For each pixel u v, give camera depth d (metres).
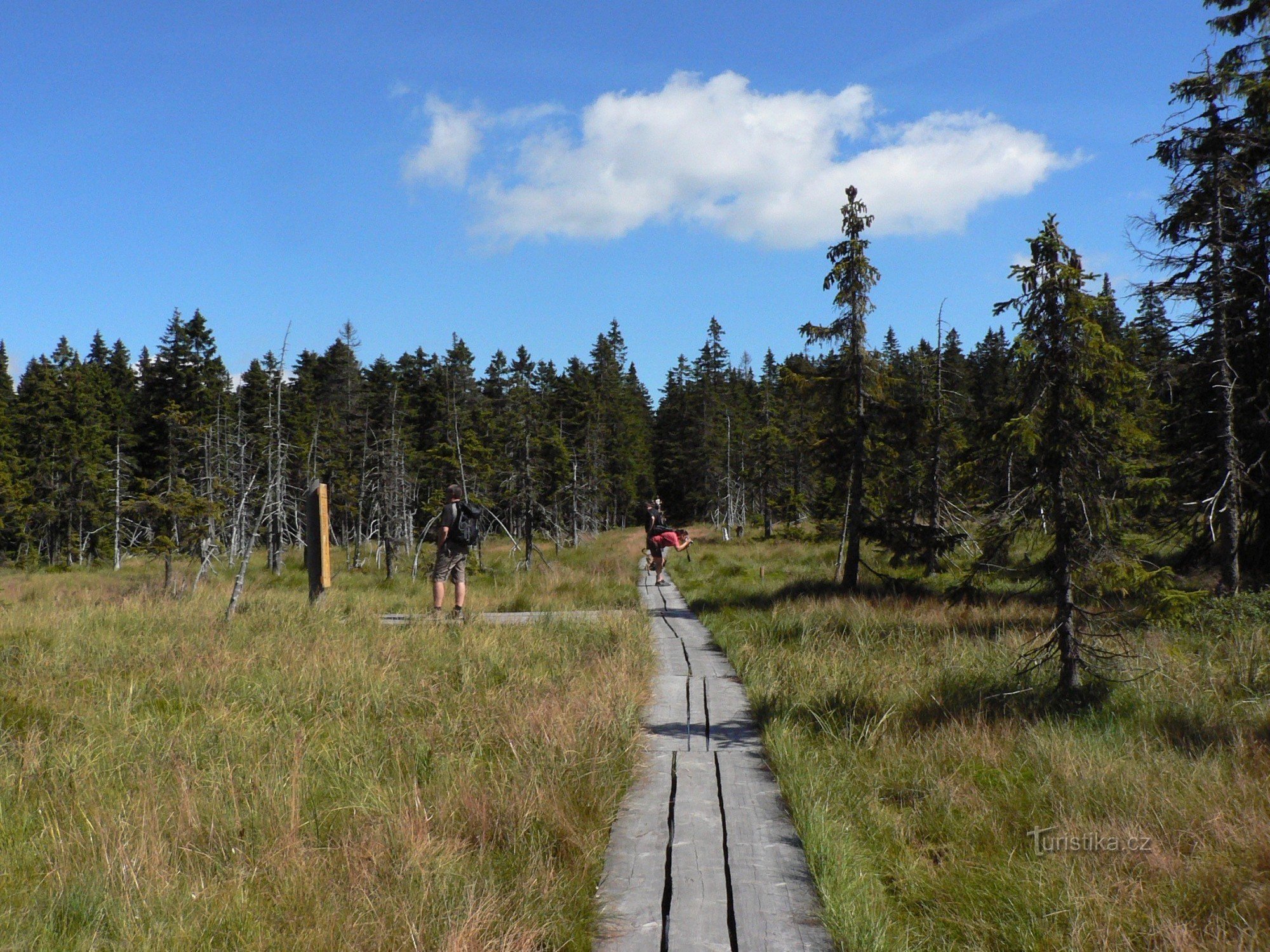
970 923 3.77
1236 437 14.78
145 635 10.44
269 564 29.61
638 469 77.56
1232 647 9.31
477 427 33.41
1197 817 4.63
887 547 17.45
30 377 56.75
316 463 31.86
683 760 6.01
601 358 81.50
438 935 3.37
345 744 6.06
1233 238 14.52
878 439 17.78
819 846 4.36
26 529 44.69
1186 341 15.03
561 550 35.19
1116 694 7.29
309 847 4.32
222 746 5.95
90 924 3.54
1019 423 6.96
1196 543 15.88
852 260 17.30
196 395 39.28
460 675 8.45
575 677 8.20
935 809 5.08
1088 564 7.19
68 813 4.69
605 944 3.52
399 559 29.05
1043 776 5.43
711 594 16.86
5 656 8.98
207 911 3.65
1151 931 3.61
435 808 4.76
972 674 8.39
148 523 21.66
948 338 23.48
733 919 3.71
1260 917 3.60
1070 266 7.05
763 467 49.56
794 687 7.95
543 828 4.54
